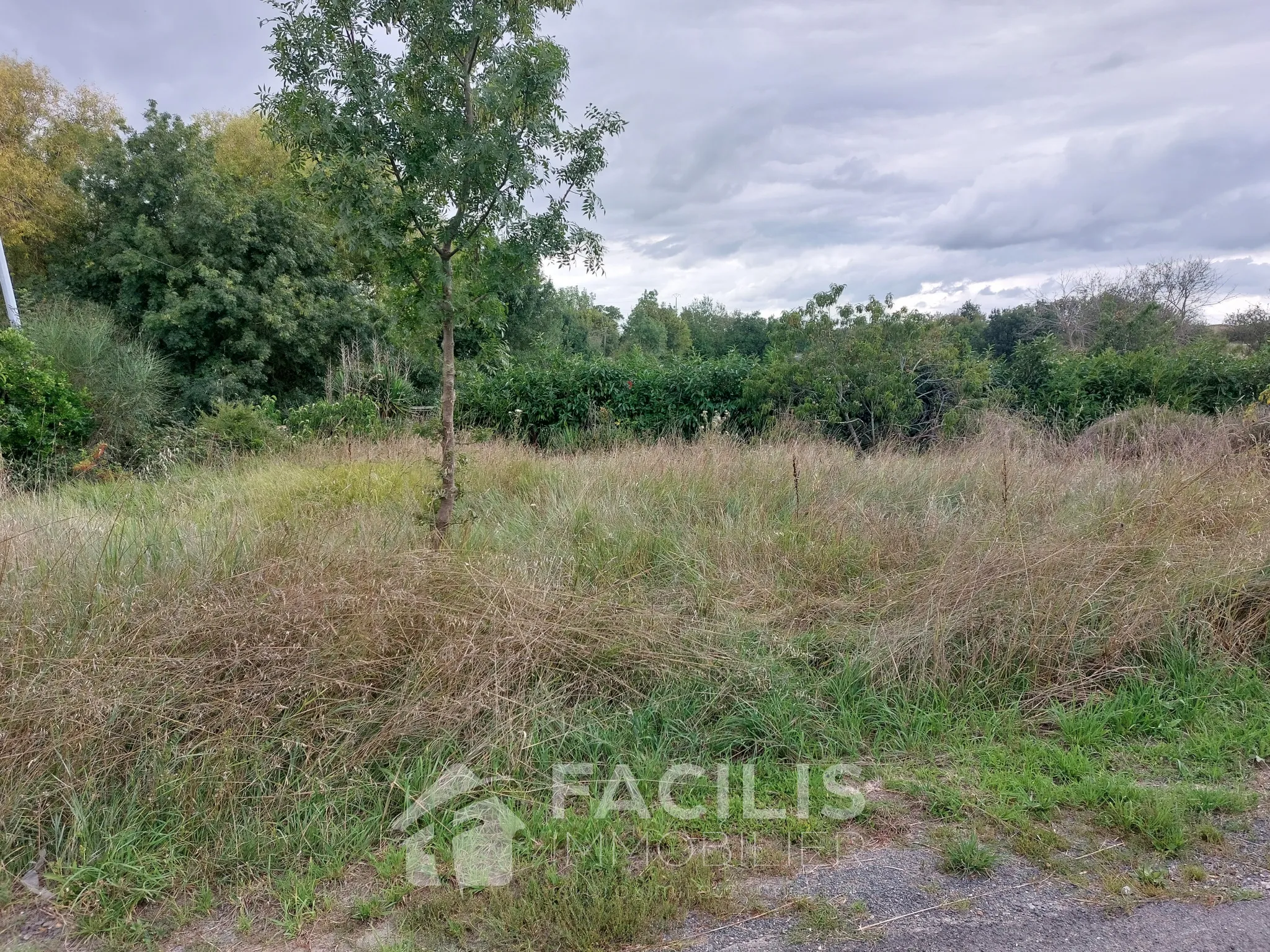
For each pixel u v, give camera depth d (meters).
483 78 4.93
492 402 12.59
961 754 3.42
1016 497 6.26
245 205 17.17
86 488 7.97
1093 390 11.51
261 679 3.33
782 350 11.66
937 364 10.98
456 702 3.38
